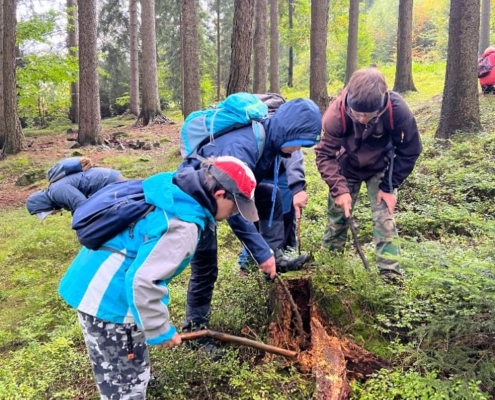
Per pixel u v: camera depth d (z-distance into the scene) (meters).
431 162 7.08
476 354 2.82
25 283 5.89
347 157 3.65
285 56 47.59
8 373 3.45
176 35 34.69
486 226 3.22
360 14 27.81
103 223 2.27
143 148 15.80
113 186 2.48
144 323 2.21
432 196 6.09
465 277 2.88
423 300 3.23
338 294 3.21
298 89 34.69
